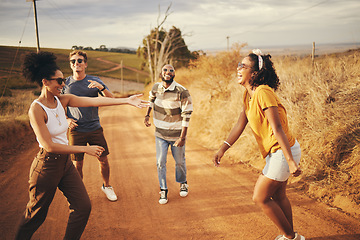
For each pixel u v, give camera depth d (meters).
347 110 4.52
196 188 4.39
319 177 4.00
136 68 100.88
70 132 3.64
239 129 2.84
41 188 2.35
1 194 4.26
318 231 2.91
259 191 2.42
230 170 5.16
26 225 2.42
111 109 22.56
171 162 5.93
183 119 3.89
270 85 2.46
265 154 2.47
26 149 7.29
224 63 10.01
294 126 5.05
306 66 7.01
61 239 3.02
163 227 3.23
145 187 4.55
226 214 3.48
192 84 13.33
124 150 7.18
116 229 3.21
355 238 2.75
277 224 2.48
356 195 3.38
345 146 4.02
